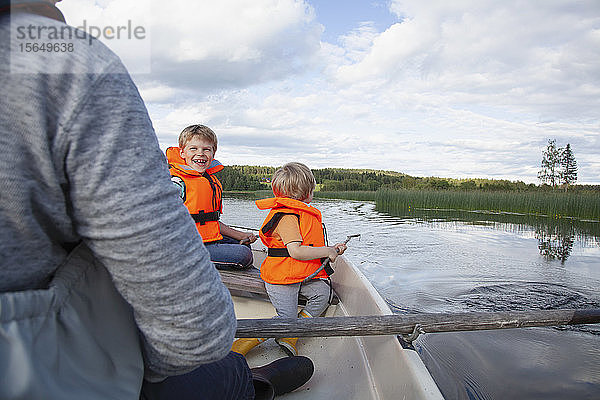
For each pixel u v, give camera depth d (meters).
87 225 0.57
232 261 2.89
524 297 4.29
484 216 14.23
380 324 1.68
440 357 2.59
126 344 0.67
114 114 0.55
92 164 0.53
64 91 0.52
